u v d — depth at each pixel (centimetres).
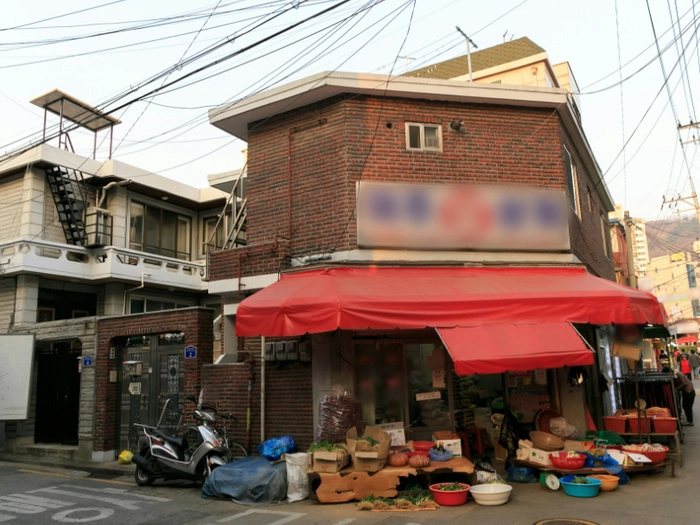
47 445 1376
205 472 912
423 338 1020
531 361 788
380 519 679
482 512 691
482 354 780
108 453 1247
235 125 1188
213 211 2264
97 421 1262
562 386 1059
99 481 1020
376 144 1062
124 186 1966
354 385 977
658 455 862
